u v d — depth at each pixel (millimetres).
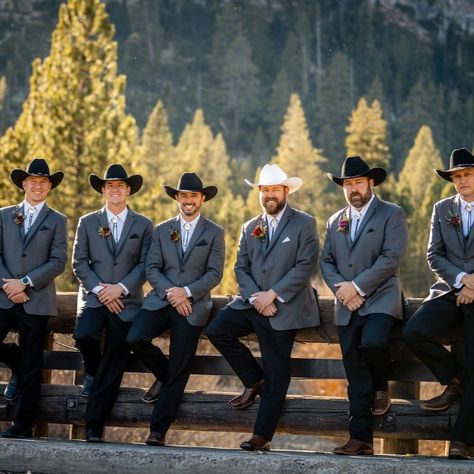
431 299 9156
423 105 150000
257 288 9508
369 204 9445
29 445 9039
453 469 8305
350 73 159750
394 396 9828
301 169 89875
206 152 107625
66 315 10430
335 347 27500
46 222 9984
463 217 9156
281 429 9688
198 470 8688
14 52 198750
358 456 8875
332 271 9398
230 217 71562
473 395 8891
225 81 180750
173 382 9609
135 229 9984
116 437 19453
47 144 34375
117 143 35875
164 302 9602
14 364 10094
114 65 37000
